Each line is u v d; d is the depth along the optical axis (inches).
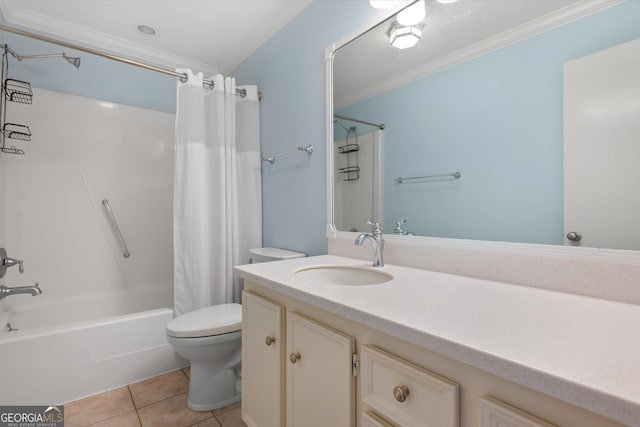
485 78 40.3
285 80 77.5
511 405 19.2
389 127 52.4
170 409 61.0
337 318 32.4
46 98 83.7
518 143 37.1
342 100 61.1
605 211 30.9
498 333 22.0
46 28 82.6
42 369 60.1
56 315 83.0
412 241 48.8
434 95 46.0
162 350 74.3
